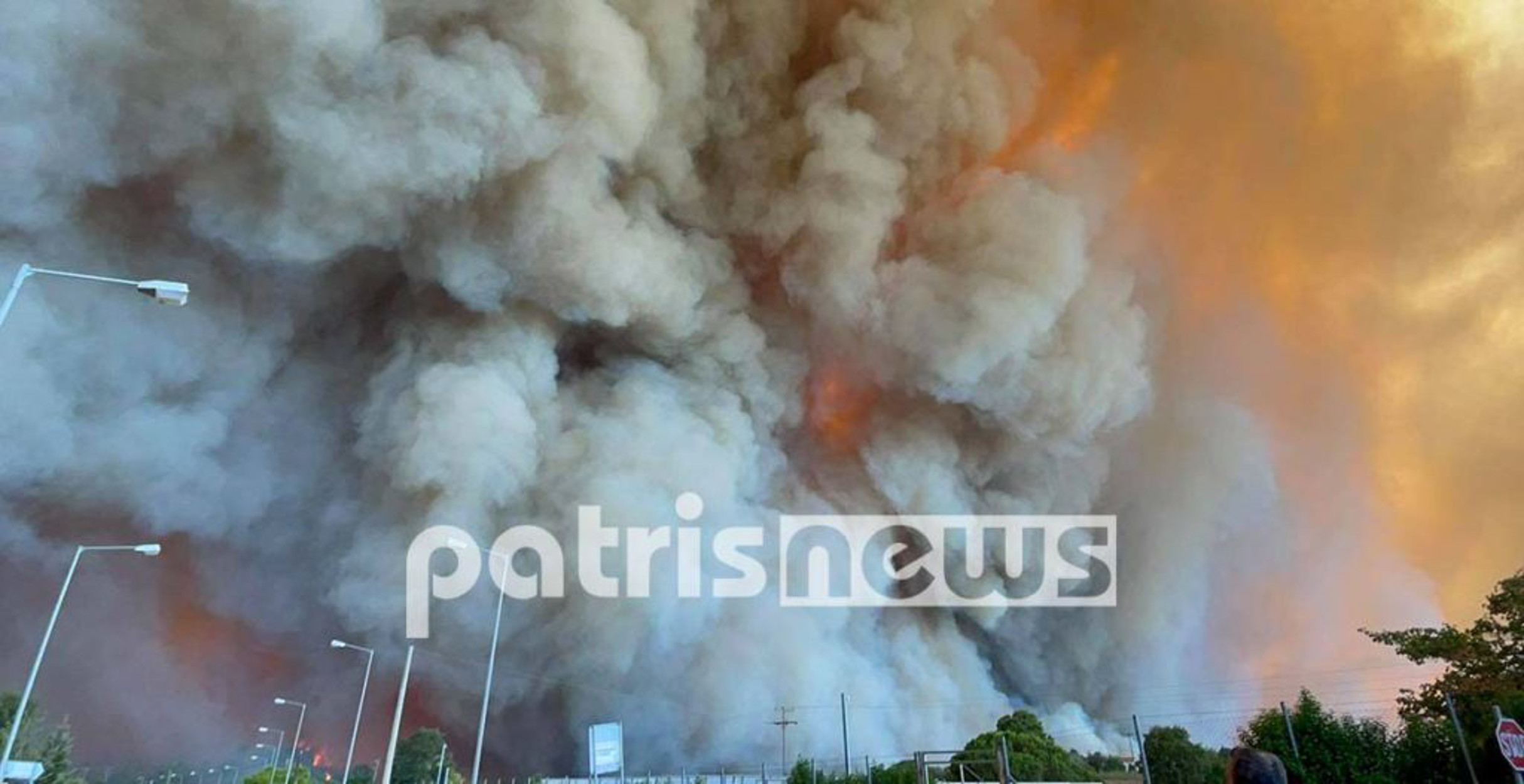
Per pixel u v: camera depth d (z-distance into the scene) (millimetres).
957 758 28031
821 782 32781
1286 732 18969
